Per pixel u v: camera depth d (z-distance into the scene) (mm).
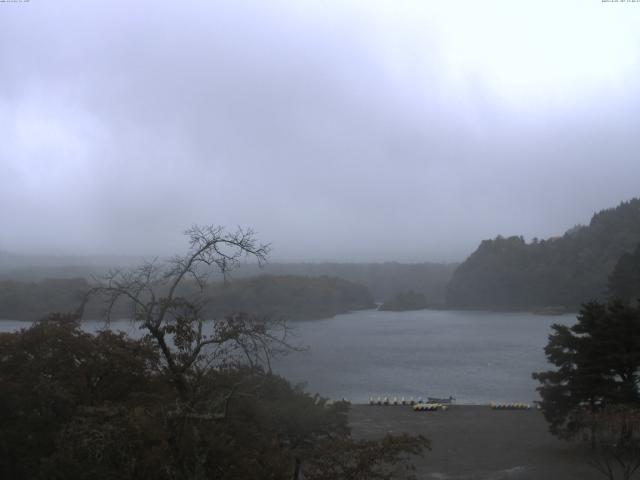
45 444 19656
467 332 145500
